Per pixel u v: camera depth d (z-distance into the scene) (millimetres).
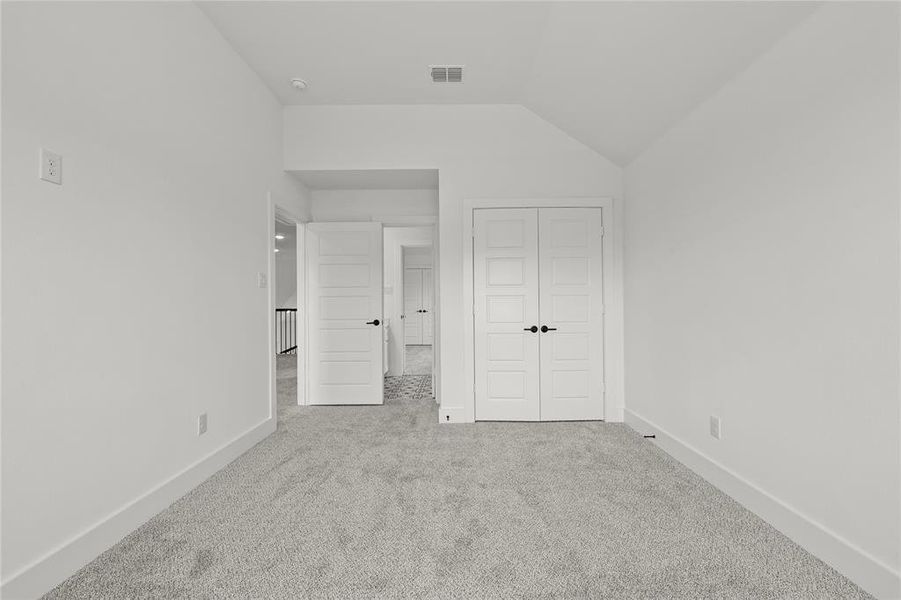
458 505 2102
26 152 1413
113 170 1774
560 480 2393
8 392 1360
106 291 1734
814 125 1658
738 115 2104
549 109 3354
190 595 1471
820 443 1649
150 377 1986
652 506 2080
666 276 2838
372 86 3238
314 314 4176
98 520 1693
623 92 2688
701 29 1975
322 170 3559
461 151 3553
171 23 2146
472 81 3180
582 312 3559
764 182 1931
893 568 1387
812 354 1682
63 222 1546
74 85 1593
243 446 2824
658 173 2939
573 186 3551
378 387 4168
